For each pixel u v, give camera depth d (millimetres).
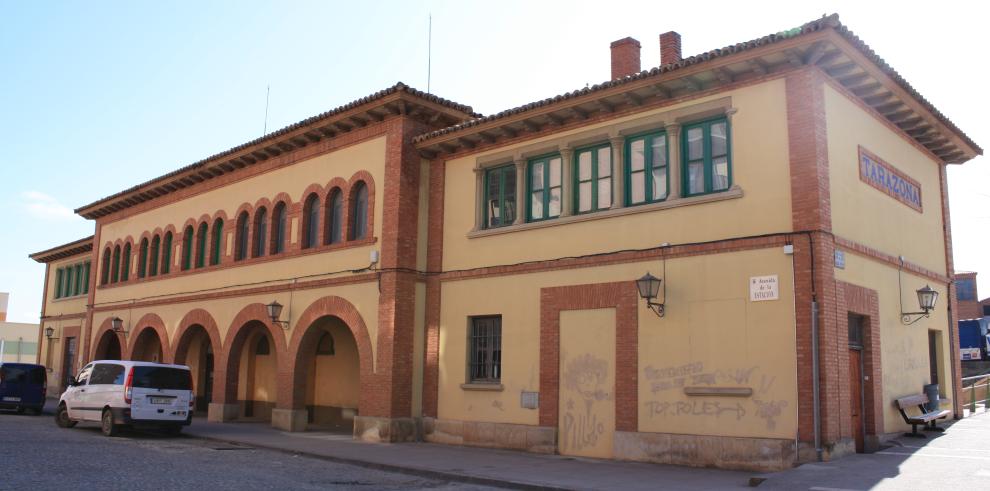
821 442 12727
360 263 20062
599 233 16328
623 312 15578
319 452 16359
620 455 15133
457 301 18969
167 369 20000
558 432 16359
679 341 14633
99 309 32312
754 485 11430
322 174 21922
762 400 13398
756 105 14328
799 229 13430
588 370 16047
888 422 15320
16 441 17094
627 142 16375
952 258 20000
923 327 17750
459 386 18469
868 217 15430
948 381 18984
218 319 24984
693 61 14391
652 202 15703
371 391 19078
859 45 13633
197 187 27219
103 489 10844
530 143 18047
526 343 17281
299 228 22281
